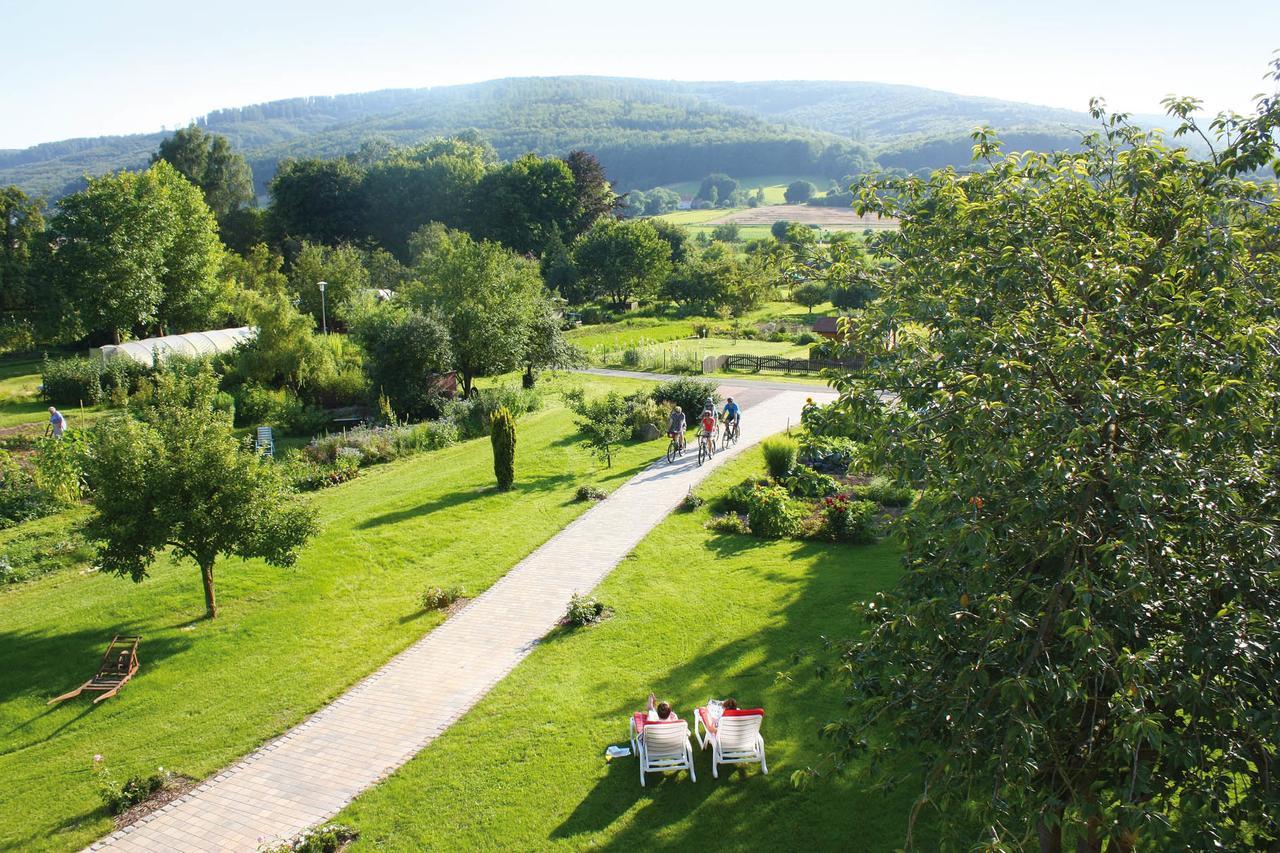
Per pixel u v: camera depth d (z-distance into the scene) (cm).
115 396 4184
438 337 3866
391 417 3606
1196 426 629
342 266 6162
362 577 2002
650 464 2794
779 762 1188
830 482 2373
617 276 8750
